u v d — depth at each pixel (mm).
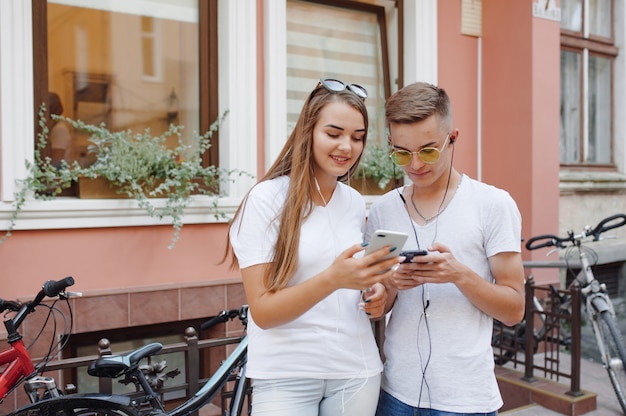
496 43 4785
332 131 1585
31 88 3105
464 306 1639
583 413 3484
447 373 1614
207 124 3830
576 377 3525
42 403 2018
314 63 4430
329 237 1642
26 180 3021
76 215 3160
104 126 3420
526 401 3711
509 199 1650
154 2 3705
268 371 1594
